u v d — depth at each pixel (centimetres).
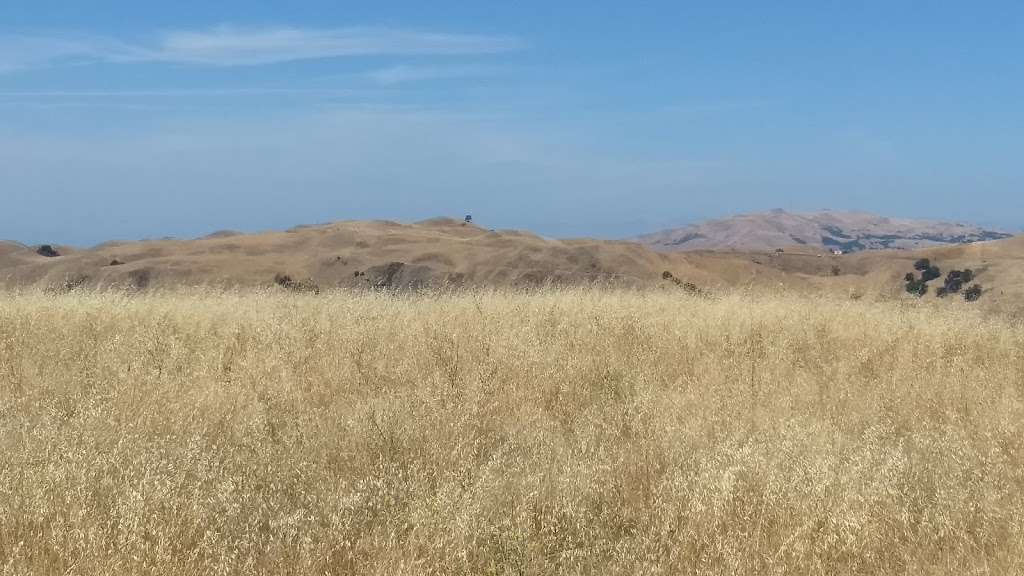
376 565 419
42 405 673
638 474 565
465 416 658
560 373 829
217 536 434
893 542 470
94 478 488
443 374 795
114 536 421
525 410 709
